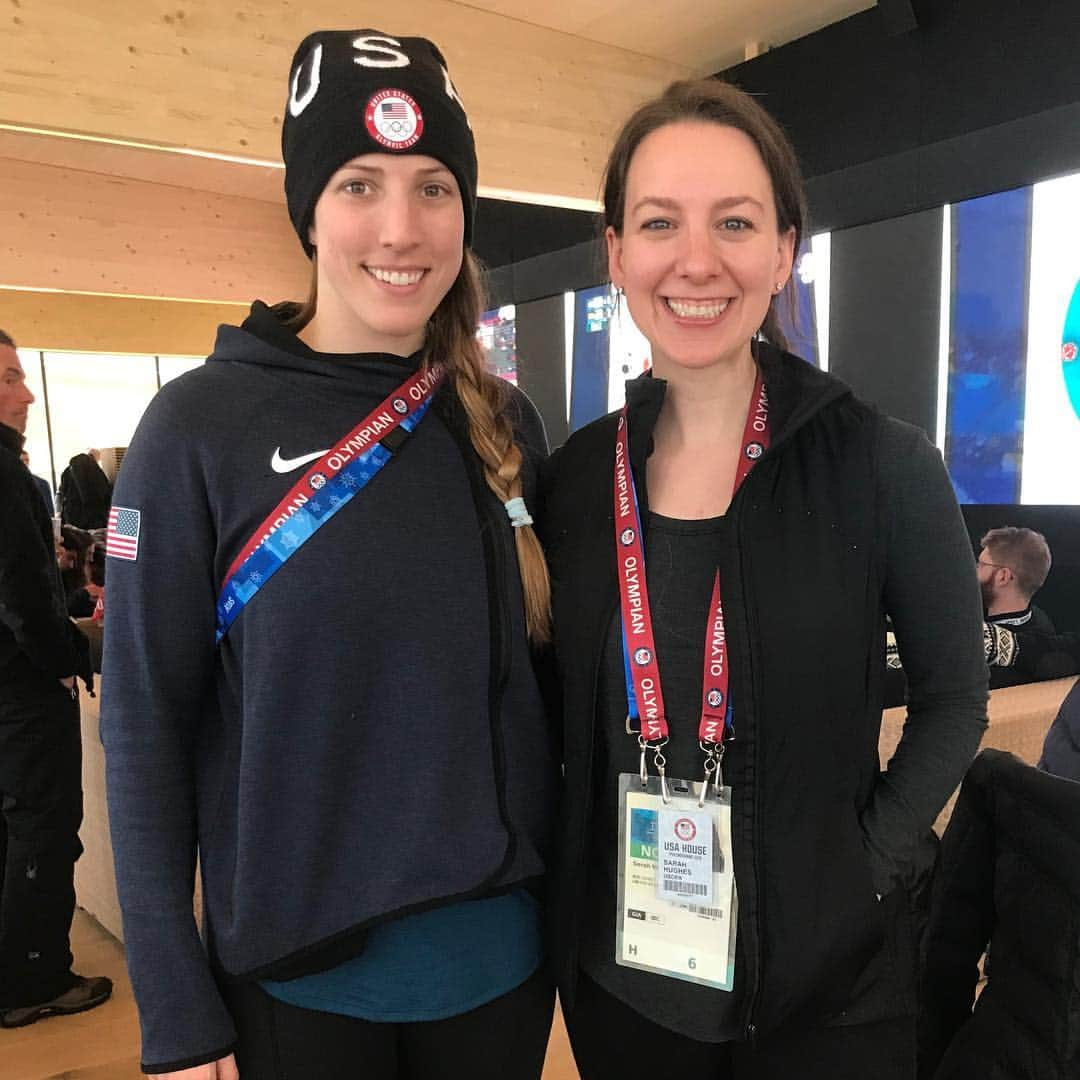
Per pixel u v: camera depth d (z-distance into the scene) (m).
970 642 1.03
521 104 4.25
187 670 0.97
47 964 2.36
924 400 4.09
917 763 1.04
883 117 4.25
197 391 0.98
